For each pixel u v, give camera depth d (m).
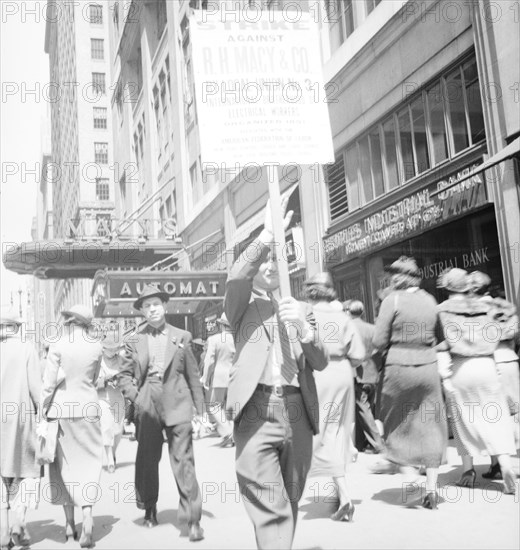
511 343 7.33
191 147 29.53
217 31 4.13
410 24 12.76
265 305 3.83
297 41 4.21
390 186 13.90
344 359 5.89
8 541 5.23
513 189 9.80
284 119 4.14
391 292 5.96
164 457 10.16
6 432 5.43
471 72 11.22
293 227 17.78
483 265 10.70
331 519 5.37
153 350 5.62
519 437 7.57
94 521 6.08
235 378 3.67
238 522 5.64
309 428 3.76
